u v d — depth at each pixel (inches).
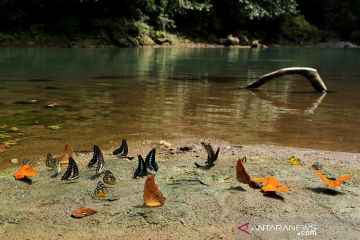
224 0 329.4
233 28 341.1
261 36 352.2
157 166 38.6
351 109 75.4
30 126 56.2
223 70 140.3
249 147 49.4
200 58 191.0
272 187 32.9
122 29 259.1
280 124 62.4
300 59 204.5
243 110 72.0
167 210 30.4
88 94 82.8
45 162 41.4
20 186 34.4
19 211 30.2
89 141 49.9
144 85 98.1
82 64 143.6
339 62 190.2
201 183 35.5
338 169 41.4
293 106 77.1
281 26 361.7
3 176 36.7
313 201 32.6
